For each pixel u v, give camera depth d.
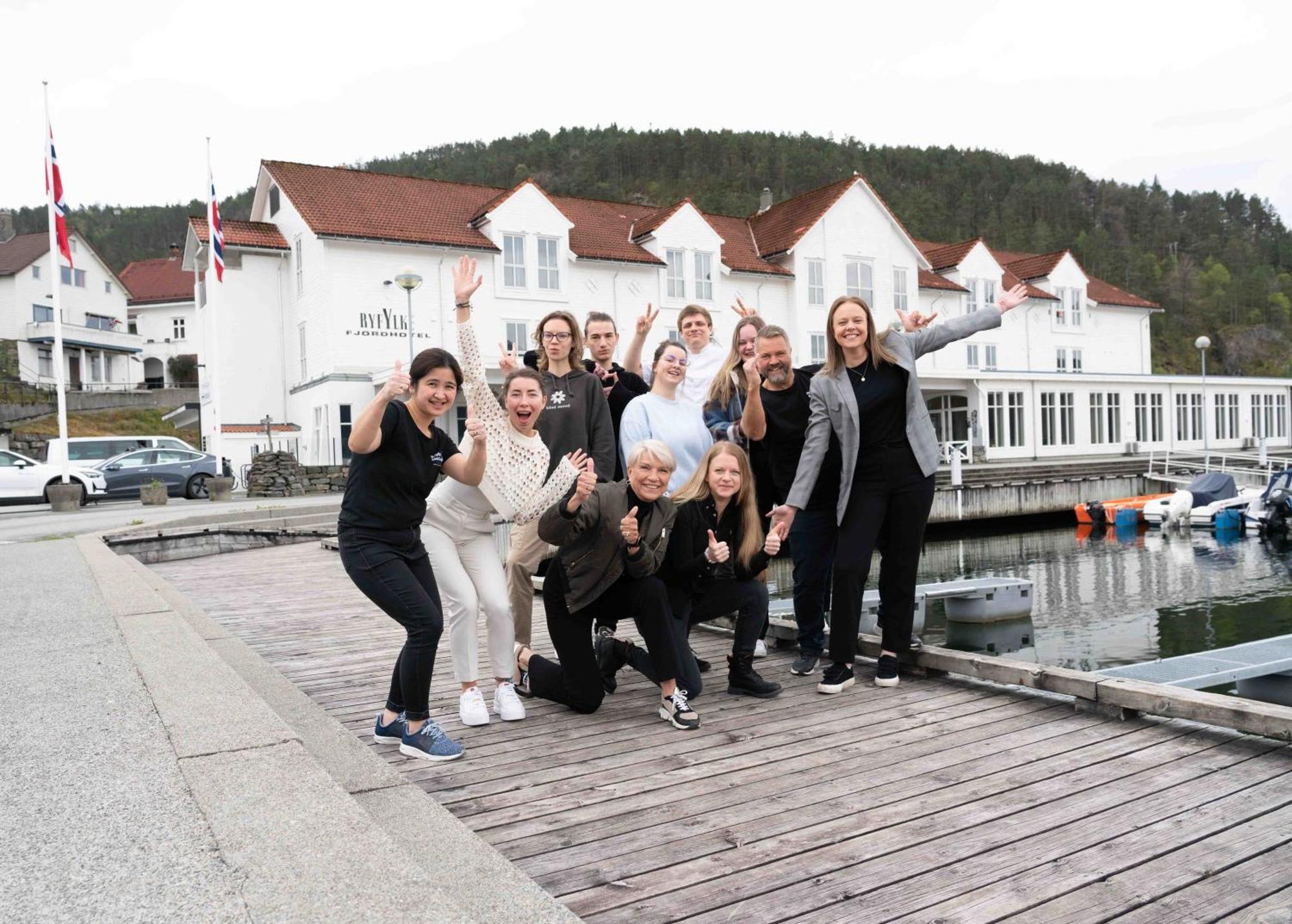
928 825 3.06
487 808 3.30
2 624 5.58
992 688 4.87
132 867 2.05
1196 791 3.32
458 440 27.72
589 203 34.25
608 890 2.64
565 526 4.13
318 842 2.18
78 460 23.88
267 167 29.02
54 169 20.72
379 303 27.52
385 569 3.72
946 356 37.84
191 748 2.95
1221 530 22.12
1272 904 2.49
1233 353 98.44
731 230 36.75
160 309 60.81
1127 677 5.31
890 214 36.12
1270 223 153.12
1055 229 117.31
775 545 4.69
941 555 19.56
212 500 22.16
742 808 3.26
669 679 4.32
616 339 5.84
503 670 4.49
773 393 5.27
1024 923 2.41
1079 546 20.80
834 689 4.82
